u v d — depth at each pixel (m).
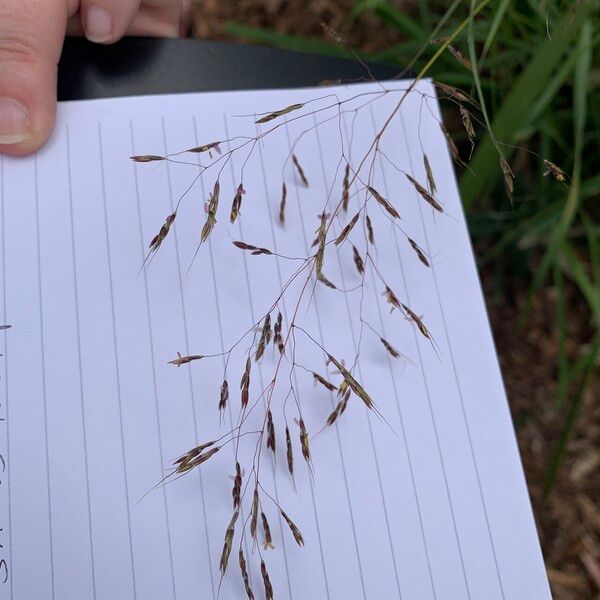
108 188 0.16
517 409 0.27
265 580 0.15
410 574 0.15
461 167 0.26
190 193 0.17
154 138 0.17
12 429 0.15
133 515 0.15
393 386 0.16
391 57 0.26
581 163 0.25
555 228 0.24
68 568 0.15
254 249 0.16
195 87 0.18
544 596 0.15
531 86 0.19
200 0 0.30
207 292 0.16
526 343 0.27
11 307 0.15
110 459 0.15
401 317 0.16
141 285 0.16
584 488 0.26
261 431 0.15
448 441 0.16
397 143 0.17
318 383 0.16
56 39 0.16
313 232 0.17
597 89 0.23
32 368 0.15
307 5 0.31
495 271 0.27
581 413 0.27
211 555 0.15
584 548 0.25
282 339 0.16
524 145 0.26
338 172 0.17
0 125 0.16
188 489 0.15
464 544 0.15
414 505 0.15
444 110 0.27
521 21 0.22
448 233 0.17
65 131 0.16
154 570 0.15
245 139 0.17
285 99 0.17
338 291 0.16
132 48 0.18
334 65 0.18
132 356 0.16
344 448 0.16
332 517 0.15
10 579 0.14
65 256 0.16
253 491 0.15
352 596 0.15
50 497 0.15
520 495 0.16
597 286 0.23
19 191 0.16
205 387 0.16
